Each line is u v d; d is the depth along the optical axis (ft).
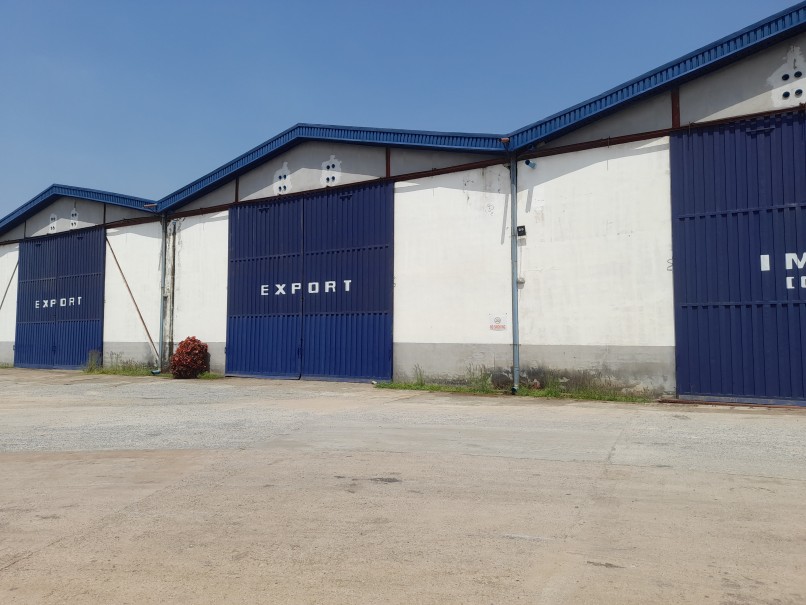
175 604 14.43
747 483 22.70
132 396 55.83
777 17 44.62
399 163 63.36
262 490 23.15
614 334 51.19
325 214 67.67
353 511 20.53
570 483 23.18
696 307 47.88
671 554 16.51
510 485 23.09
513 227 56.39
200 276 77.30
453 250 59.57
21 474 26.45
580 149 53.47
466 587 14.88
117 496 22.97
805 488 21.95
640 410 43.39
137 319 83.41
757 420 38.01
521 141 55.52
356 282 64.90
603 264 51.96
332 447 30.48
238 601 14.49
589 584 14.87
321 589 14.98
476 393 55.36
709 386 47.09
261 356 71.10
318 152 68.64
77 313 90.38
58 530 19.53
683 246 48.60
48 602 14.67
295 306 69.00
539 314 54.70
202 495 22.75
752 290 45.98
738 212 46.75
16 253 100.89
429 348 60.13
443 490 22.63
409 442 31.50
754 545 16.97
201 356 74.69
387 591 14.79
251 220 73.51
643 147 50.75
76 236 91.71
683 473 24.25
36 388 64.95
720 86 47.91
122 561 16.99
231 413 43.24
